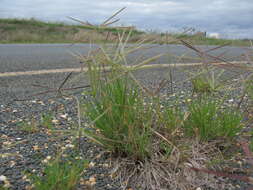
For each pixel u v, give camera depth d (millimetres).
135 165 450
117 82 472
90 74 472
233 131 522
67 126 595
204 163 463
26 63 1407
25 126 577
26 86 935
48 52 1906
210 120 526
